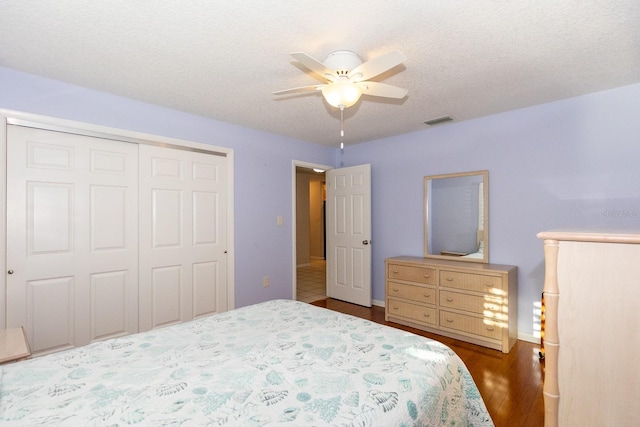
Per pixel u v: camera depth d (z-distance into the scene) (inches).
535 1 57.1
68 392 42.0
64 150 94.8
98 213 101.4
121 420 35.9
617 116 97.7
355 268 167.6
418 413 41.0
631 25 64.1
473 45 72.1
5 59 78.9
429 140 143.5
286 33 67.4
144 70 84.9
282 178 154.7
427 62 80.1
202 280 126.5
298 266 289.7
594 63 81.0
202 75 88.0
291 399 40.1
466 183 131.3
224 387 43.1
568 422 37.5
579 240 36.7
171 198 117.9
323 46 72.6
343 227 173.5
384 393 41.6
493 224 124.3
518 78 90.0
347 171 171.5
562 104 107.5
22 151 87.9
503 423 70.7
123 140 105.7
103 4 57.6
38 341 90.8
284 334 63.3
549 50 74.4
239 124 135.0
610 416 35.4
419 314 129.1
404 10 59.7
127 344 58.6
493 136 123.7
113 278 104.7
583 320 36.8
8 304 86.0
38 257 90.7
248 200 140.4
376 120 130.3
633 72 86.4
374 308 160.1
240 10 59.7
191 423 35.4
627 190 96.5
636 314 34.3
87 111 97.0
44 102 89.6
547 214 111.4
